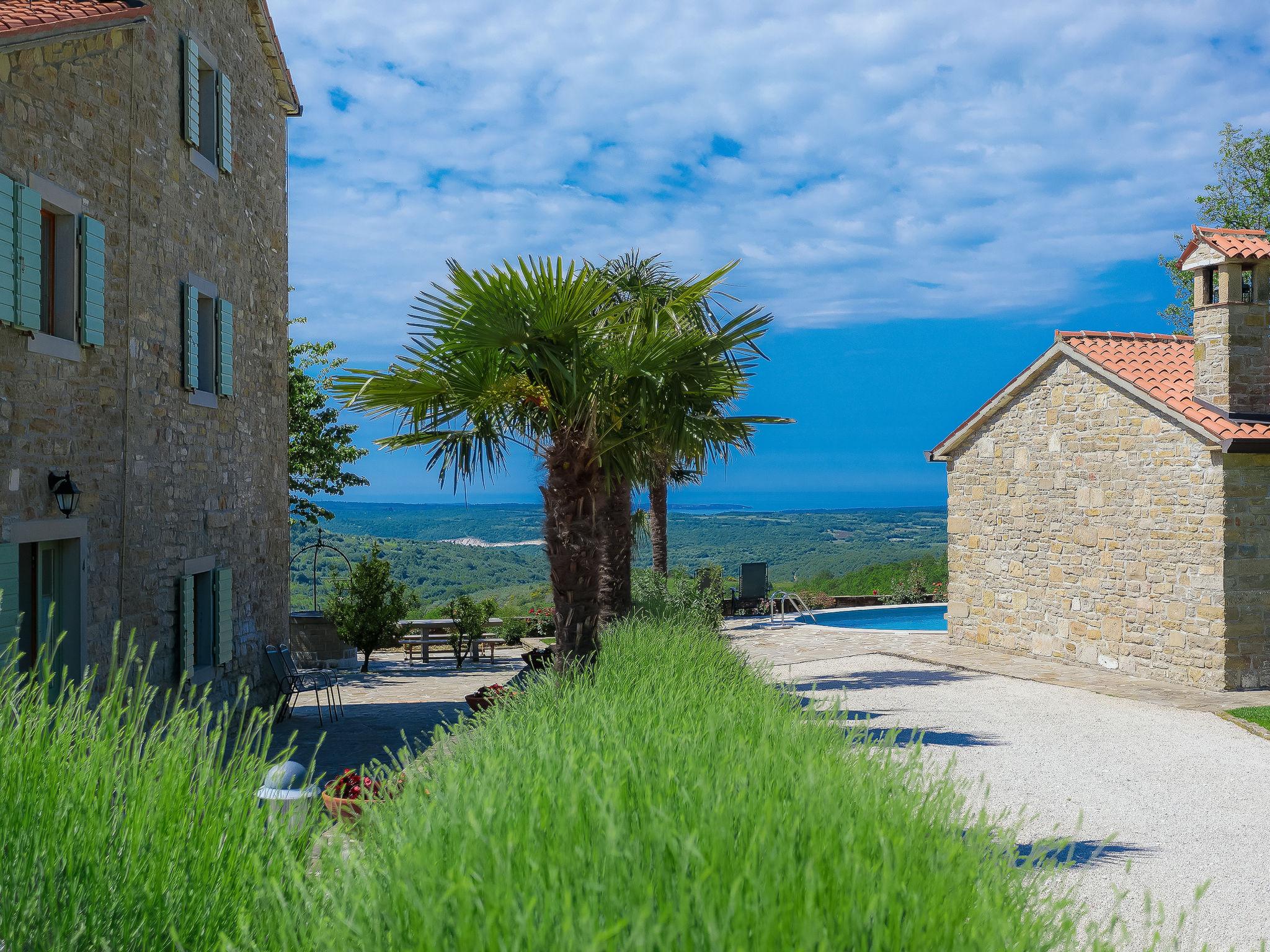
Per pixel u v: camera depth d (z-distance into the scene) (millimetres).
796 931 2295
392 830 3248
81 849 3012
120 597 9562
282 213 15023
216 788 3439
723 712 5387
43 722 3605
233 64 12977
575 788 3129
